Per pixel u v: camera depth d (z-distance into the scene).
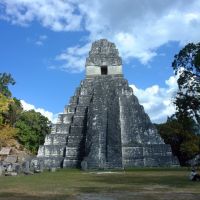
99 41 59.12
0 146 61.44
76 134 51.03
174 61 42.34
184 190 17.28
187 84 41.66
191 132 54.59
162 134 61.97
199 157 53.16
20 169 34.66
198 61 37.22
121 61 57.38
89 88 55.75
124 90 54.09
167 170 37.72
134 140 50.06
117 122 49.56
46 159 48.84
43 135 69.94
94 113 49.31
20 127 66.38
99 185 20.56
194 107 41.69
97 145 45.09
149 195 15.44
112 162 43.84
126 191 17.23
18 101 69.81
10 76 68.06
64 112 55.12
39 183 22.53
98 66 57.44
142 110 52.44
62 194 16.41
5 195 16.20
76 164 48.31
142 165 46.81
